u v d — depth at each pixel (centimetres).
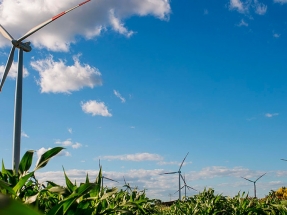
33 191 446
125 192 876
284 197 1463
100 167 493
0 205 83
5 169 450
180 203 1212
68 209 384
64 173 451
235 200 1105
